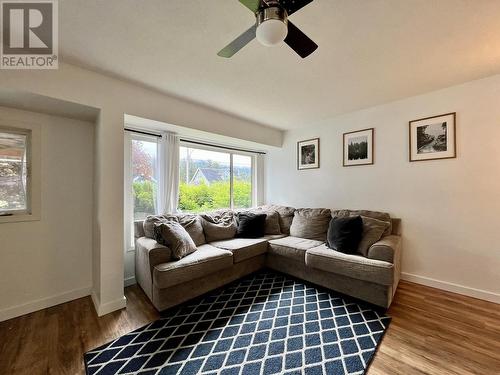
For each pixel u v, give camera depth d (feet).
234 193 14.11
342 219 9.08
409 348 5.50
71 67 6.64
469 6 4.51
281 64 6.73
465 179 8.14
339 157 11.58
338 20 4.90
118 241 7.45
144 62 6.59
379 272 7.07
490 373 4.75
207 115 10.41
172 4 4.47
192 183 12.00
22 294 7.15
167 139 10.22
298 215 11.70
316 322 6.59
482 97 7.79
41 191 7.51
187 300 7.57
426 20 4.91
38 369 4.92
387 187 9.96
